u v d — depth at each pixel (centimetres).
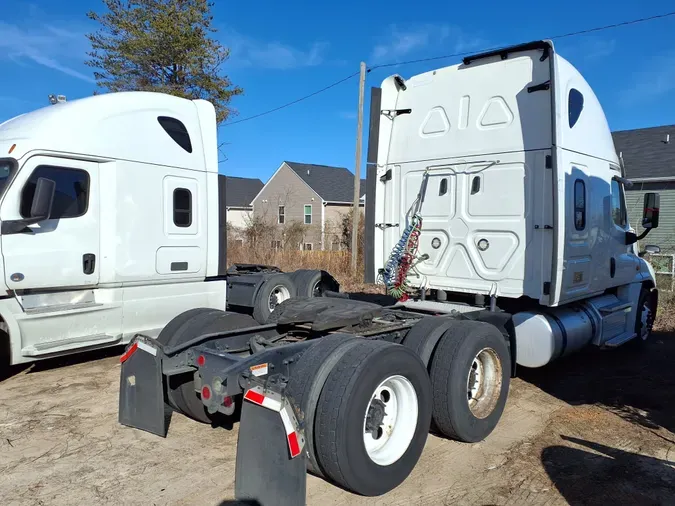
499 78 586
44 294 595
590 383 632
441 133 629
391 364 358
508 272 575
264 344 479
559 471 404
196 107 745
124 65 1962
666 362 729
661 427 496
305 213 3762
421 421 386
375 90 666
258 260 1780
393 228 674
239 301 909
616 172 707
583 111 609
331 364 349
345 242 2127
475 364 469
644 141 2183
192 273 727
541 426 496
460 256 610
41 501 354
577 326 612
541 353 573
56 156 592
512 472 402
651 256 1479
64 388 586
